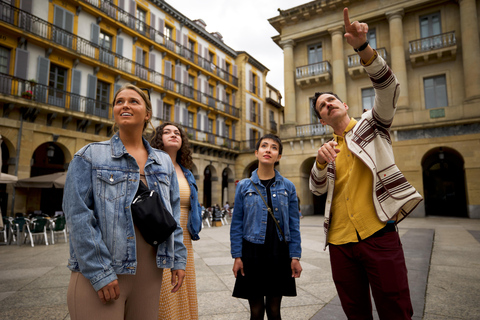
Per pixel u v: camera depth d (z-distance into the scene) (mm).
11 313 3221
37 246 9102
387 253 1610
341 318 2846
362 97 22438
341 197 1839
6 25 14477
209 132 27609
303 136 23219
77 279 1297
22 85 15172
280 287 2191
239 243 2318
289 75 24547
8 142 14734
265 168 2445
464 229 11125
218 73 29750
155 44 22641
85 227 1259
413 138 19438
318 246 7754
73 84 17469
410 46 20766
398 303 1532
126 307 1402
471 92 18344
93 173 1395
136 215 1354
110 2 19781
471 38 18625
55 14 16891
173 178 1756
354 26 1535
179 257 1691
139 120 1557
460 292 3541
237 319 2951
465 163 18031
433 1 19984
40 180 11602
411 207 1686
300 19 24281
